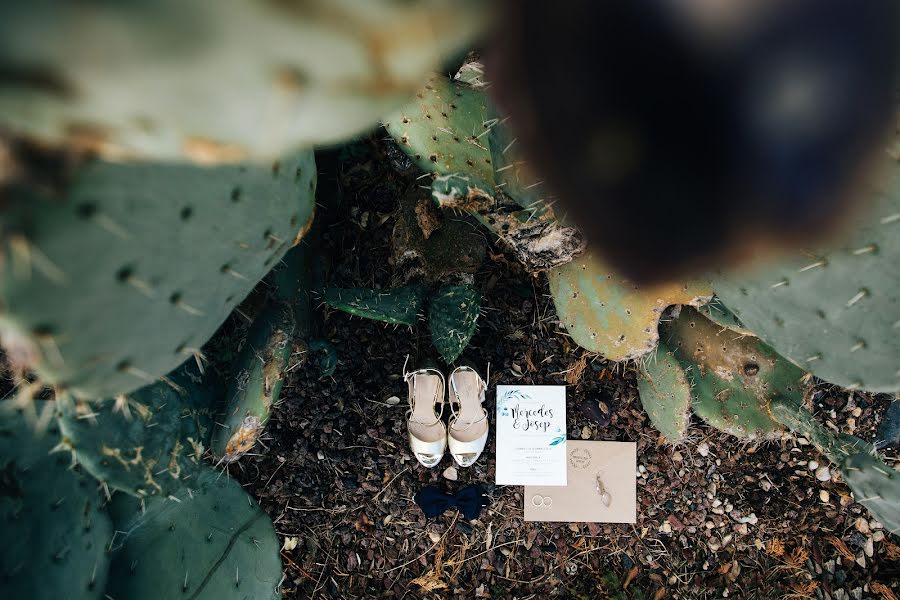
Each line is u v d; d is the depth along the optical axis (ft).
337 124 1.19
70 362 1.77
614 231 1.24
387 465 4.87
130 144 1.20
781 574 4.88
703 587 4.88
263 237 2.32
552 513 4.89
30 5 0.89
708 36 1.00
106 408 2.76
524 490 4.89
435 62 1.20
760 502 4.92
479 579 4.87
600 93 1.08
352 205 4.84
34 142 1.35
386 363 4.86
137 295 1.83
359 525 4.88
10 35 0.92
